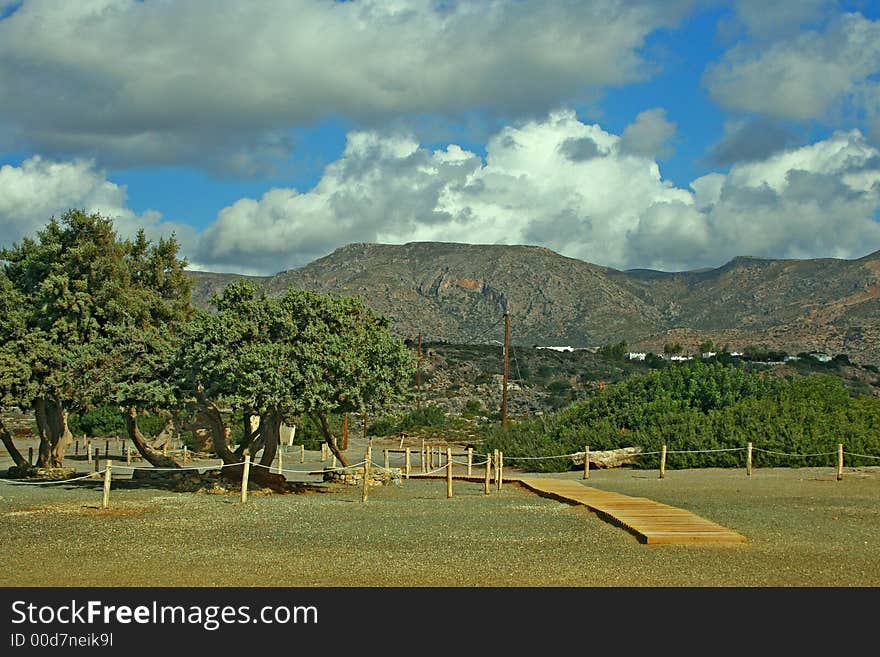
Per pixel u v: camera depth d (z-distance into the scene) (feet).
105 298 98.27
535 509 63.72
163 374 85.56
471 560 43.47
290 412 78.23
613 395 125.18
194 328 78.95
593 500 65.46
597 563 42.37
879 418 106.52
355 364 77.10
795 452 99.35
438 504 68.44
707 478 88.43
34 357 90.17
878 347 534.37
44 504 68.64
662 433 107.04
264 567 42.42
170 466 96.73
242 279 81.97
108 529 54.70
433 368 305.32
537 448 117.70
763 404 108.99
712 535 47.73
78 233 99.96
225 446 84.28
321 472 88.33
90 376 84.79
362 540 49.80
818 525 53.83
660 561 42.65
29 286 100.78
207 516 60.90
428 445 161.99
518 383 287.48
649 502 63.93
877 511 60.85
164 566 42.88
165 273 110.93
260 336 78.64
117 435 174.81
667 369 128.88
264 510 64.34
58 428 100.27
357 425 228.84
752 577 39.29
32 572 41.70
